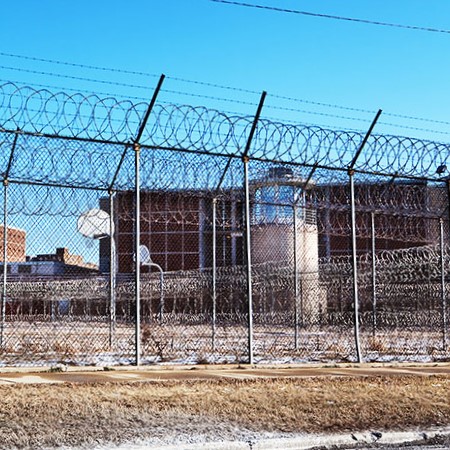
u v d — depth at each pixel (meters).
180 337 16.31
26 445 6.81
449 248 19.94
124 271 24.72
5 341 15.08
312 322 19.84
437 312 18.78
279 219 20.73
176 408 8.43
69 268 20.89
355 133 13.38
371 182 15.33
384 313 18.88
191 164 13.12
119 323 18.59
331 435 7.73
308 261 22.64
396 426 8.33
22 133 11.31
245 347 15.33
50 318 17.84
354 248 13.45
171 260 30.19
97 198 13.17
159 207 16.72
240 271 22.81
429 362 14.02
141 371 11.57
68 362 12.21
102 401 8.55
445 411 9.09
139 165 12.03
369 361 13.80
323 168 13.25
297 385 10.30
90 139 11.63
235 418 8.20
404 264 19.80
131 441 7.10
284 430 7.87
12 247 19.58
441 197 16.22
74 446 6.86
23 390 9.04
